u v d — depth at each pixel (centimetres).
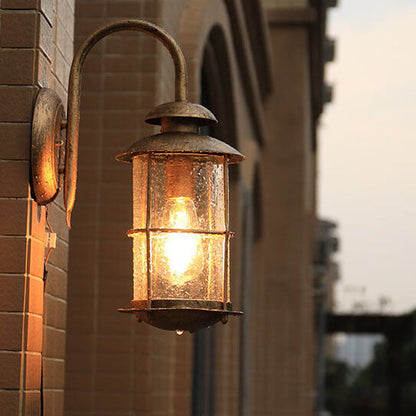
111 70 909
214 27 1238
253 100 1659
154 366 891
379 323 5431
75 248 893
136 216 462
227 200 459
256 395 2156
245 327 1675
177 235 446
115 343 879
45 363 561
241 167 1487
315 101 2706
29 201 487
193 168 453
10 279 481
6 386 475
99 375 875
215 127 1459
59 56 587
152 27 489
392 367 6056
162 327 445
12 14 498
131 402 870
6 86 493
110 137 902
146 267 446
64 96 605
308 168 2405
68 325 884
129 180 898
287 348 2150
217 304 445
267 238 2150
